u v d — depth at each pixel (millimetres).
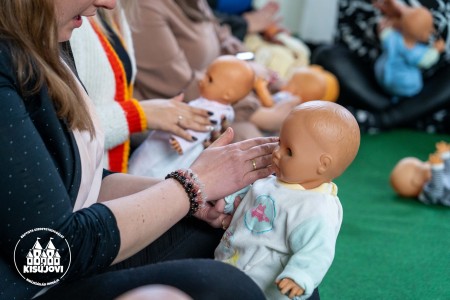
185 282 1013
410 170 2664
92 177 1189
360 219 2459
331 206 1201
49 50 1055
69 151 1092
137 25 2209
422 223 2424
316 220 1165
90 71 1634
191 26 2375
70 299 1020
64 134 1092
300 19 4449
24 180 964
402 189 2672
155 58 2252
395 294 1899
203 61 2428
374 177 2969
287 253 1197
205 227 1369
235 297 997
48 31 1039
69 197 1091
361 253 2164
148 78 2281
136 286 1022
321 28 4234
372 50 3650
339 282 1966
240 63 1940
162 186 1146
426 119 3637
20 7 1002
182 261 1073
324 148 1196
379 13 3592
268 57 3387
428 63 3396
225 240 1273
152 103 1754
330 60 3633
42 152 994
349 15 3693
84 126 1134
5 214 966
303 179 1221
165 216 1110
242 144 1257
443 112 3594
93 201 1236
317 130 1195
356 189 2807
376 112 3611
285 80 2982
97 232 1030
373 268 2059
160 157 1867
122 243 1052
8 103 960
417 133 3617
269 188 1255
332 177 1240
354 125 1225
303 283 1073
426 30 3309
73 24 1120
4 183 954
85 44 1616
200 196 1164
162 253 1298
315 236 1146
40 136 1040
